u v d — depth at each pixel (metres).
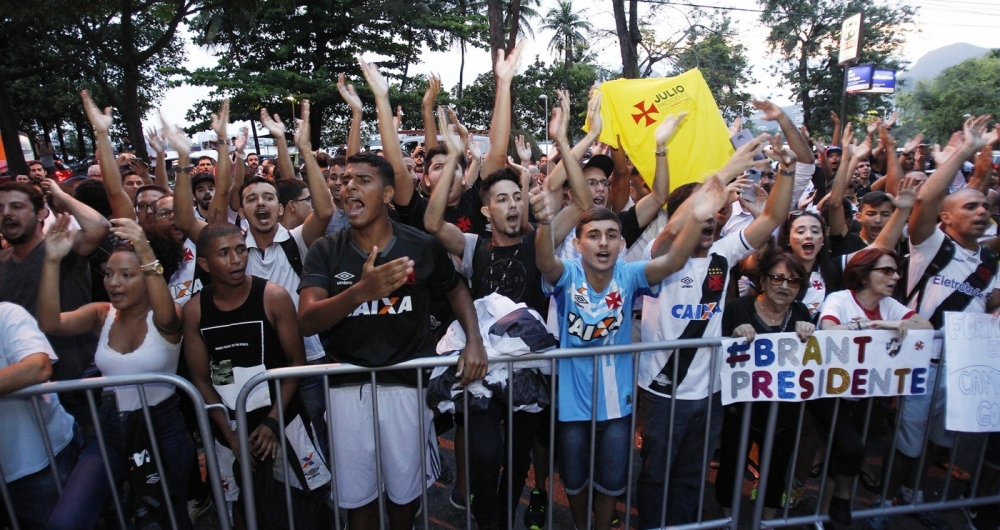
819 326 3.22
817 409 3.18
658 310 3.15
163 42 16.02
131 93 16.09
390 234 2.74
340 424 2.81
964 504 3.32
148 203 4.52
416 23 33.16
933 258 3.58
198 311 2.82
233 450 2.83
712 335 3.12
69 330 2.89
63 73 28.23
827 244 4.43
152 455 2.73
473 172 4.89
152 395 2.81
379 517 2.88
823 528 3.34
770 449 3.06
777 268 3.03
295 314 2.89
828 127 42.56
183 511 2.97
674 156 4.79
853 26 16.69
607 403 2.96
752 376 2.97
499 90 3.97
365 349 2.69
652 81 4.91
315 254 2.77
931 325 3.28
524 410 3.06
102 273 3.90
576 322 2.96
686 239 2.79
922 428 3.33
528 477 4.18
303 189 4.74
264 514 2.74
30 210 3.35
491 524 2.99
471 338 2.78
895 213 3.54
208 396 2.88
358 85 31.67
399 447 2.85
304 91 30.95
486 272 3.33
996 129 4.41
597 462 3.05
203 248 2.68
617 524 3.55
